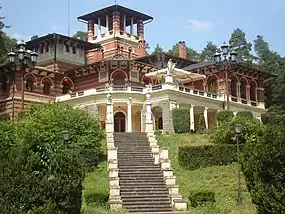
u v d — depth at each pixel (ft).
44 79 204.33
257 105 227.40
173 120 169.78
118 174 103.65
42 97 201.36
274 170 62.08
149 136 131.54
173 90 178.60
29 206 55.42
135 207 90.79
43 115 125.80
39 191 56.34
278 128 65.16
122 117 187.62
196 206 89.25
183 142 136.56
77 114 127.24
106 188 97.09
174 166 115.96
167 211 89.25
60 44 220.02
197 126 202.90
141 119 182.70
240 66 215.51
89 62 237.86
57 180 58.03
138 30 260.83
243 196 93.09
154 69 209.36
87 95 184.85
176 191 95.81
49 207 56.13
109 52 246.68
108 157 113.09
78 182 60.39
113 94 180.34
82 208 81.46
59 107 134.31
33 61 137.39
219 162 113.60
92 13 254.88
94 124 127.54
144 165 110.42
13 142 83.61
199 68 216.54
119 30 250.16
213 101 197.88
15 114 191.21
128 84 192.75
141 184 100.42
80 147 115.96
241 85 222.48
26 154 57.72
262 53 343.67
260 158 62.90
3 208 53.11
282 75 264.52
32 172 57.06
